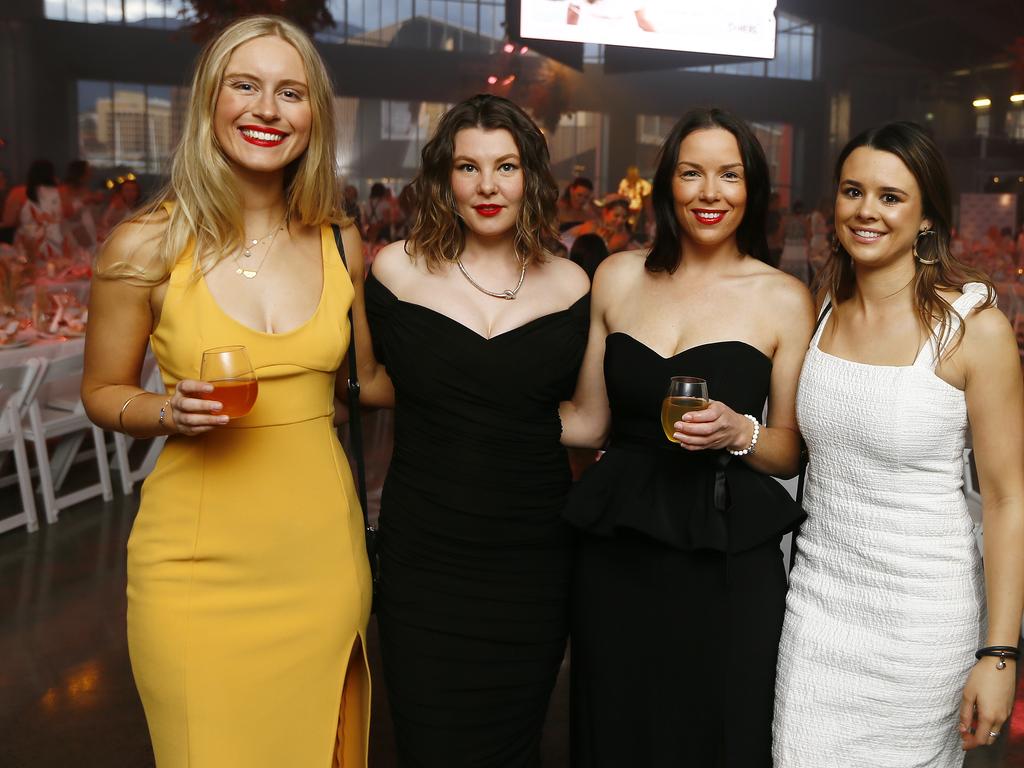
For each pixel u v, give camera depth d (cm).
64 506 473
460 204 204
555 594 214
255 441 171
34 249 694
